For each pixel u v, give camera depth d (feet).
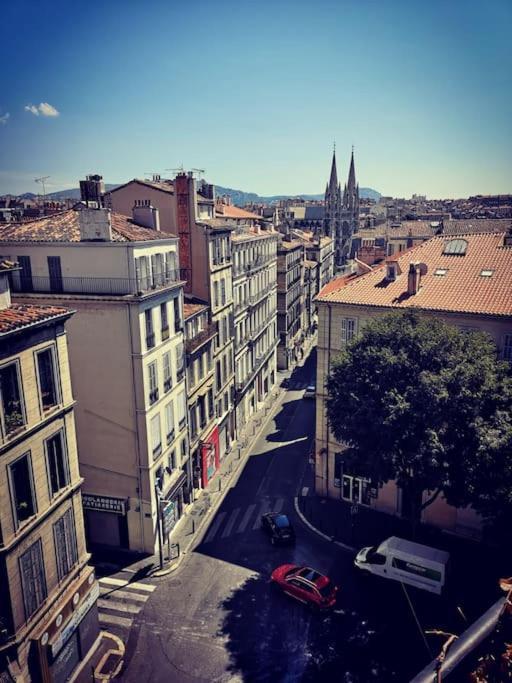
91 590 77.10
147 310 97.50
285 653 76.69
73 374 99.35
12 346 61.21
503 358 99.09
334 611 85.25
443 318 102.68
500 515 82.12
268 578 94.58
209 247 135.13
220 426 145.79
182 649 77.97
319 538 107.65
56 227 102.22
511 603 25.95
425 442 78.33
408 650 76.64
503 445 75.72
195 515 117.80
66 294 96.84
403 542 93.04
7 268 67.62
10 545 60.29
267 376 205.46
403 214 535.60
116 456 100.73
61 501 70.64
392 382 83.82
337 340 115.65
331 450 121.39
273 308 215.31
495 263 110.93
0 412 59.06
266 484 131.75
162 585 93.09
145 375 97.04
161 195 135.33
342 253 592.60
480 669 24.08
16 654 62.03
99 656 76.95
